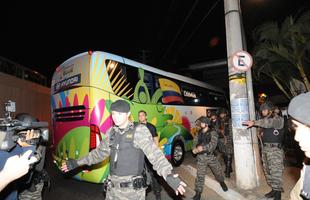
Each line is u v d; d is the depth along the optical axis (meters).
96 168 5.43
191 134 9.11
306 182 1.61
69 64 6.11
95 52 5.76
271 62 11.03
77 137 5.65
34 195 3.56
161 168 2.47
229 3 5.70
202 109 10.09
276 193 4.54
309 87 9.92
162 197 5.56
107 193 2.75
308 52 10.21
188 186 6.27
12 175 1.35
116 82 5.97
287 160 8.02
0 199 2.27
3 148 1.93
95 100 5.49
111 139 2.77
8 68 14.75
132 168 2.66
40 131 2.72
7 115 2.55
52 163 9.49
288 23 9.91
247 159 5.31
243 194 5.00
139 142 2.66
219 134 6.79
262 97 7.60
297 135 1.51
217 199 5.28
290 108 1.50
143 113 5.14
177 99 8.59
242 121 5.36
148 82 7.21
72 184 6.61
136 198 2.63
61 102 6.14
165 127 7.72
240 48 5.57
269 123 4.61
